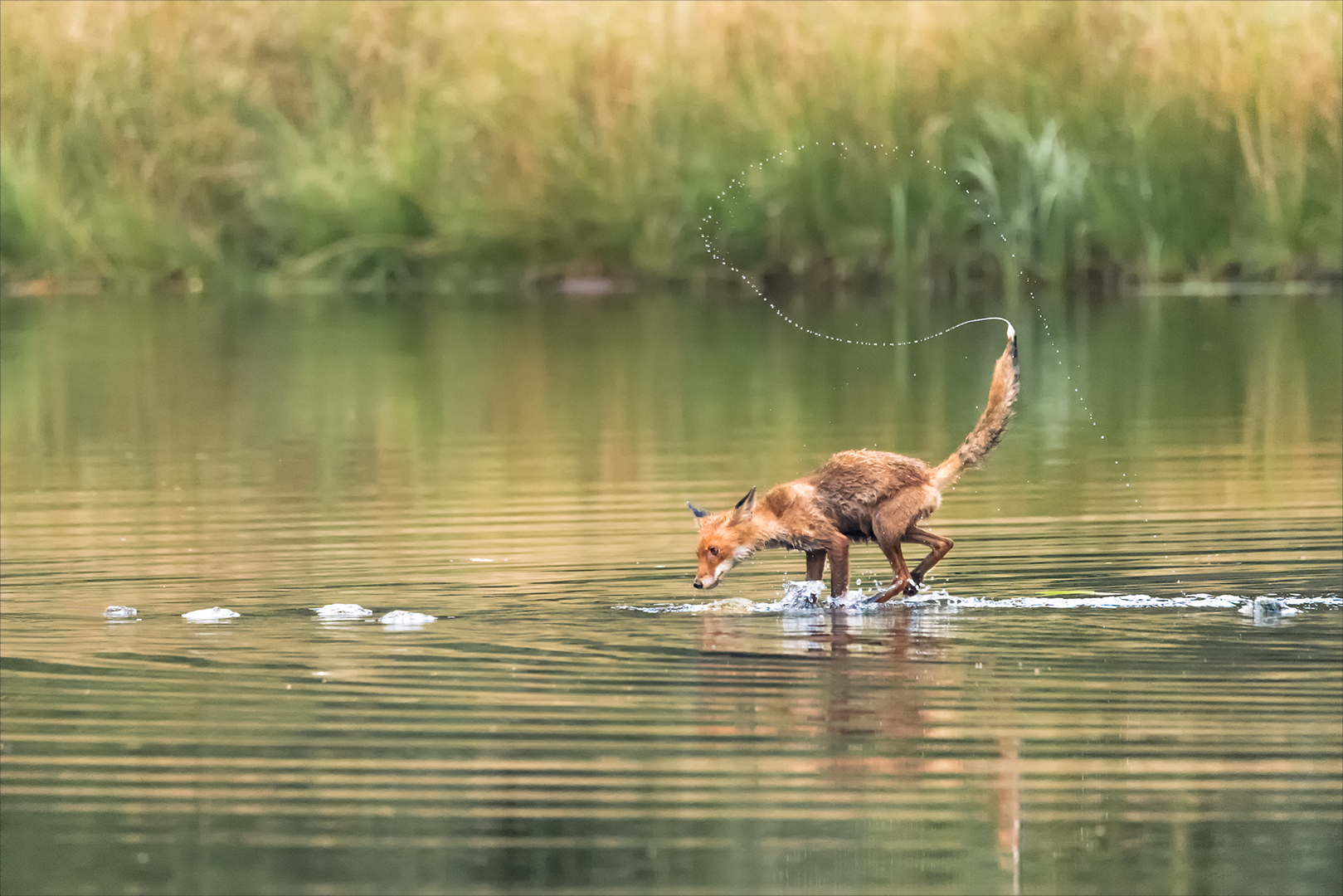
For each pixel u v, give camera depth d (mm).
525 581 39750
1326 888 22391
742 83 96750
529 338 83688
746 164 94750
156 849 23734
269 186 101125
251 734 28266
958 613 36188
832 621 35656
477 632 34938
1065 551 42094
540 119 98688
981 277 92375
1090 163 92312
